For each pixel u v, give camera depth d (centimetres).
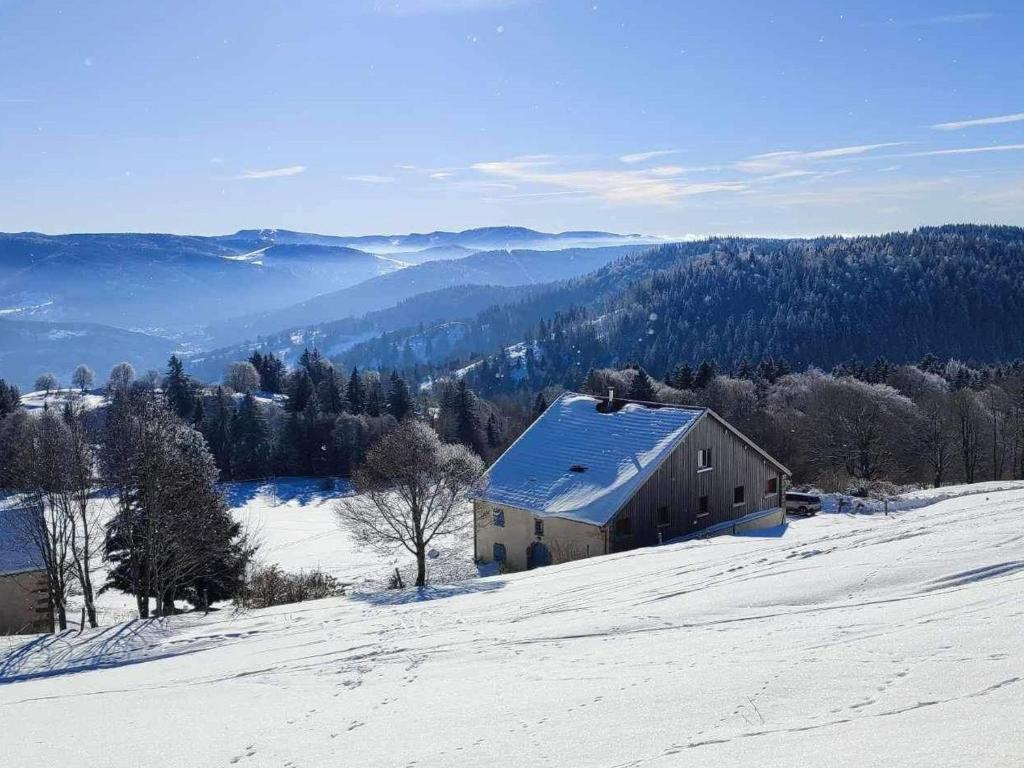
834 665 816
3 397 9825
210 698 1152
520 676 1028
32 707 1216
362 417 9612
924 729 577
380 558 3822
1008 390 7375
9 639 1823
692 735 663
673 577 1780
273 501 7500
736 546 2219
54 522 2477
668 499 3250
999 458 6838
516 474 3444
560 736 722
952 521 2064
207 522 2681
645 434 3388
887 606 1161
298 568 3775
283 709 1027
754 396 8831
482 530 3450
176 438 2680
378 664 1255
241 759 823
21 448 2580
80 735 1003
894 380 9650
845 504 4188
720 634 1138
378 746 792
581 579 1967
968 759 502
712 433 3453
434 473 2911
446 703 929
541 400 10188
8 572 2794
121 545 2811
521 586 2002
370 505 2964
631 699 809
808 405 7138
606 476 3216
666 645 1109
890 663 793
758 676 818
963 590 1184
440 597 1997
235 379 12925
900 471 6556
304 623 1789
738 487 3597
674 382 9744
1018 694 629
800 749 576
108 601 3653
